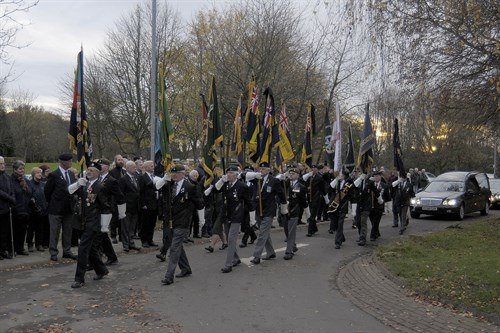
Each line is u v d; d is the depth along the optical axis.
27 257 10.30
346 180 12.76
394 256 10.38
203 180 13.15
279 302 7.22
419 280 8.20
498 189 25.72
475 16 9.66
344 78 24.17
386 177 17.23
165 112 10.46
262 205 10.25
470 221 18.69
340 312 6.70
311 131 14.73
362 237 12.90
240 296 7.55
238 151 12.24
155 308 6.84
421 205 19.16
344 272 9.44
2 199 9.77
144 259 10.48
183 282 8.48
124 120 30.11
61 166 10.20
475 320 6.21
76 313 6.57
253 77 11.40
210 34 27.72
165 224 8.73
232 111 23.83
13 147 49.66
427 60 10.80
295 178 11.02
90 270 9.34
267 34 23.25
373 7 10.76
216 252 11.42
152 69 15.54
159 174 13.19
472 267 8.91
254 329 5.95
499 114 12.96
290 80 23.80
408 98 12.04
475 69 10.76
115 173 11.53
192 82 30.42
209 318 6.39
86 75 30.45
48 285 8.16
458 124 14.33
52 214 10.08
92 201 8.19
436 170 45.78
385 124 16.11
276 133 11.86
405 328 5.96
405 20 10.64
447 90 11.47
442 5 10.16
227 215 9.47
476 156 42.09
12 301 7.15
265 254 11.39
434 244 11.95
